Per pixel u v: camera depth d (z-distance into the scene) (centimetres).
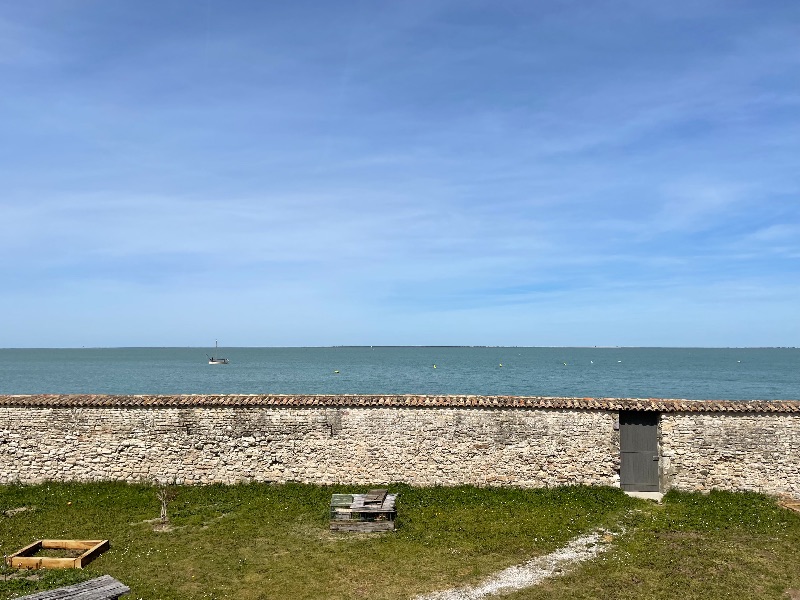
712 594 1217
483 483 1931
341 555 1416
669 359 18025
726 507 1745
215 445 1970
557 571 1330
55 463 1980
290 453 1964
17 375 9519
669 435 1898
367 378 8356
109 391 6378
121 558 1391
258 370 10950
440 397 1992
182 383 7481
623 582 1273
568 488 1906
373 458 1955
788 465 1853
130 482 1964
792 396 5884
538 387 6775
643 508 1755
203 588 1244
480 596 1216
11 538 1516
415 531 1568
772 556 1405
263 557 1404
